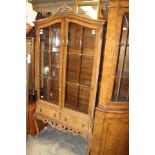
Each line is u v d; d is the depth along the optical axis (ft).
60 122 6.98
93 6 6.23
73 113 6.57
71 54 6.44
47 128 8.87
